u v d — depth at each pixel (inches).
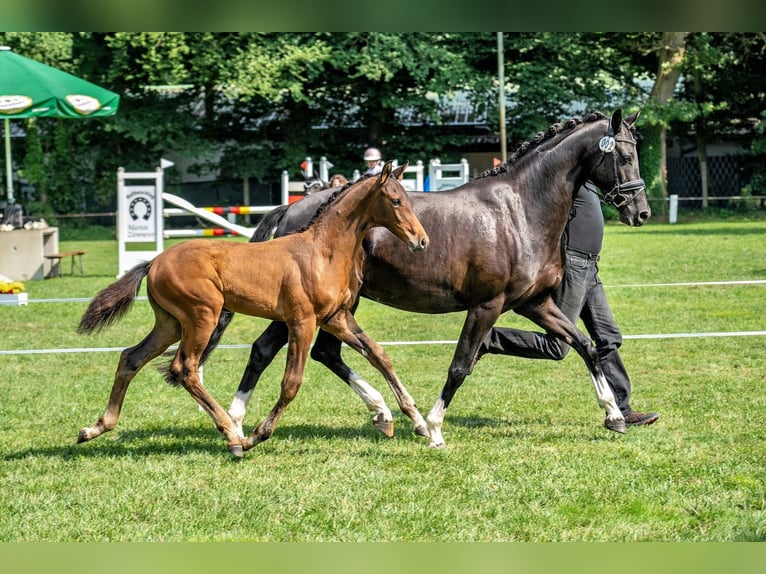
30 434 329.1
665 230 1278.3
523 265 307.6
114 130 1521.9
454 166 810.2
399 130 1652.3
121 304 294.0
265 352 315.0
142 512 247.4
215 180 1638.8
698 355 459.5
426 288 310.5
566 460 289.1
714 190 1715.1
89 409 366.3
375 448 306.3
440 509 247.9
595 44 1604.3
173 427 339.3
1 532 233.8
